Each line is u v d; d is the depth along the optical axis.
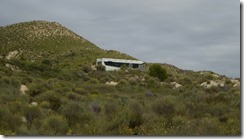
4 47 147.50
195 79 66.00
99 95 37.97
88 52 131.25
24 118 18.59
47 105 25.58
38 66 68.94
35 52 141.38
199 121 15.08
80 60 113.19
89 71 80.75
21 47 148.38
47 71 67.62
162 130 13.96
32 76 57.12
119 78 66.69
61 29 176.75
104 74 70.88
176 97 22.25
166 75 71.44
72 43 160.38
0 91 31.22
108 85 52.16
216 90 33.66
